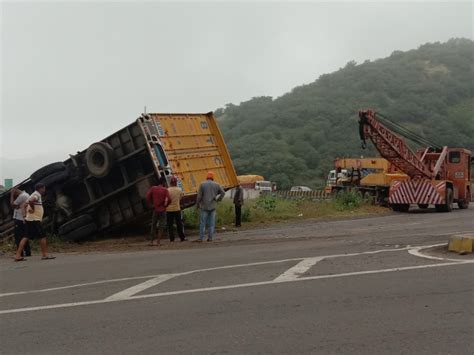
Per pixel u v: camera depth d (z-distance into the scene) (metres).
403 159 27.31
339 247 12.72
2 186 24.56
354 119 84.00
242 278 9.28
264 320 6.70
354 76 100.00
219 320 6.78
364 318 6.64
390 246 12.46
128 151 18.14
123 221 18.61
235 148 82.69
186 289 8.63
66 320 7.14
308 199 33.69
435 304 7.17
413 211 28.28
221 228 20.48
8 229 19.06
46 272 11.41
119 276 10.28
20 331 6.73
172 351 5.73
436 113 81.69
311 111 89.25
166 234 19.23
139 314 7.25
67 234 18.28
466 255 10.68
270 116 91.44
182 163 19.23
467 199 30.48
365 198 31.44
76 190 18.86
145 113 18.14
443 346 5.61
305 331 6.20
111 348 5.92
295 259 11.04
